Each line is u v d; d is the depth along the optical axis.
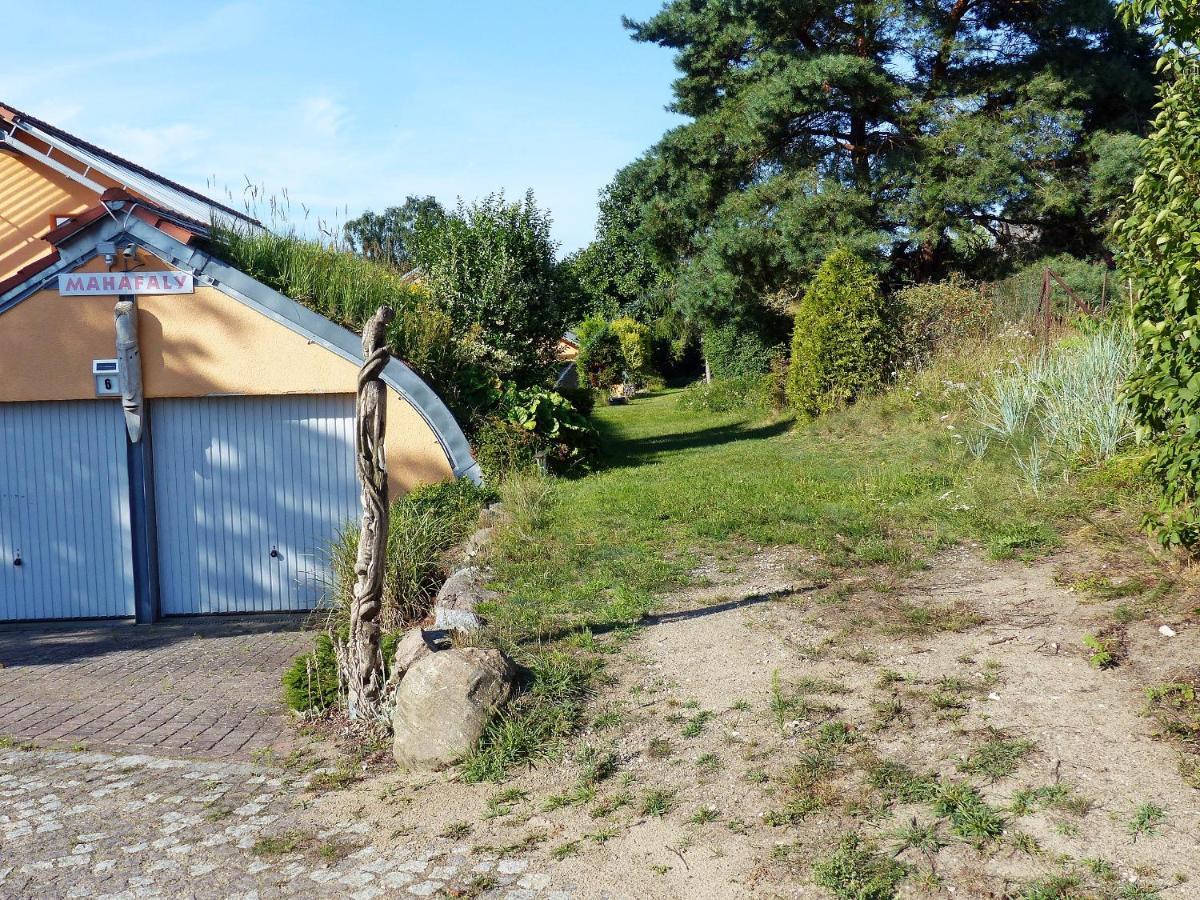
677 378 49.50
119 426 11.38
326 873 4.12
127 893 4.05
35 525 11.42
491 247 17.31
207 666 8.57
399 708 5.27
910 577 6.79
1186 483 5.38
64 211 13.96
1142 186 5.32
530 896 3.77
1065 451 8.79
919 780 4.09
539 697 5.35
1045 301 14.48
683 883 3.73
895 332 16.11
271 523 11.59
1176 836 3.48
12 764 5.82
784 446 14.99
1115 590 5.71
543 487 11.62
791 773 4.33
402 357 12.98
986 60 22.58
